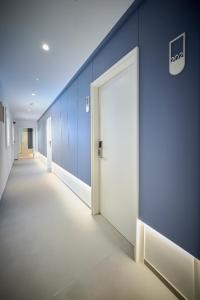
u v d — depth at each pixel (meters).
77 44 2.24
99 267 1.59
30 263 1.64
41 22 1.83
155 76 1.40
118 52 1.91
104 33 2.02
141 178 1.60
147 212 1.53
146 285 1.39
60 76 3.42
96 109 2.66
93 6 1.60
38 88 4.22
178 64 1.19
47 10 1.65
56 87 4.14
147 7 1.46
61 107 4.75
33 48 2.35
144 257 1.65
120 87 2.08
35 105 6.39
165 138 1.32
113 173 2.31
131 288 1.36
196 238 1.10
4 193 3.82
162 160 1.35
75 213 2.79
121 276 1.48
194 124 1.10
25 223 2.45
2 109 3.66
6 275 1.48
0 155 3.36
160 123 1.36
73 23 1.84
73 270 1.55
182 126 1.18
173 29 1.22
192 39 1.09
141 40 1.55
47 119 7.16
